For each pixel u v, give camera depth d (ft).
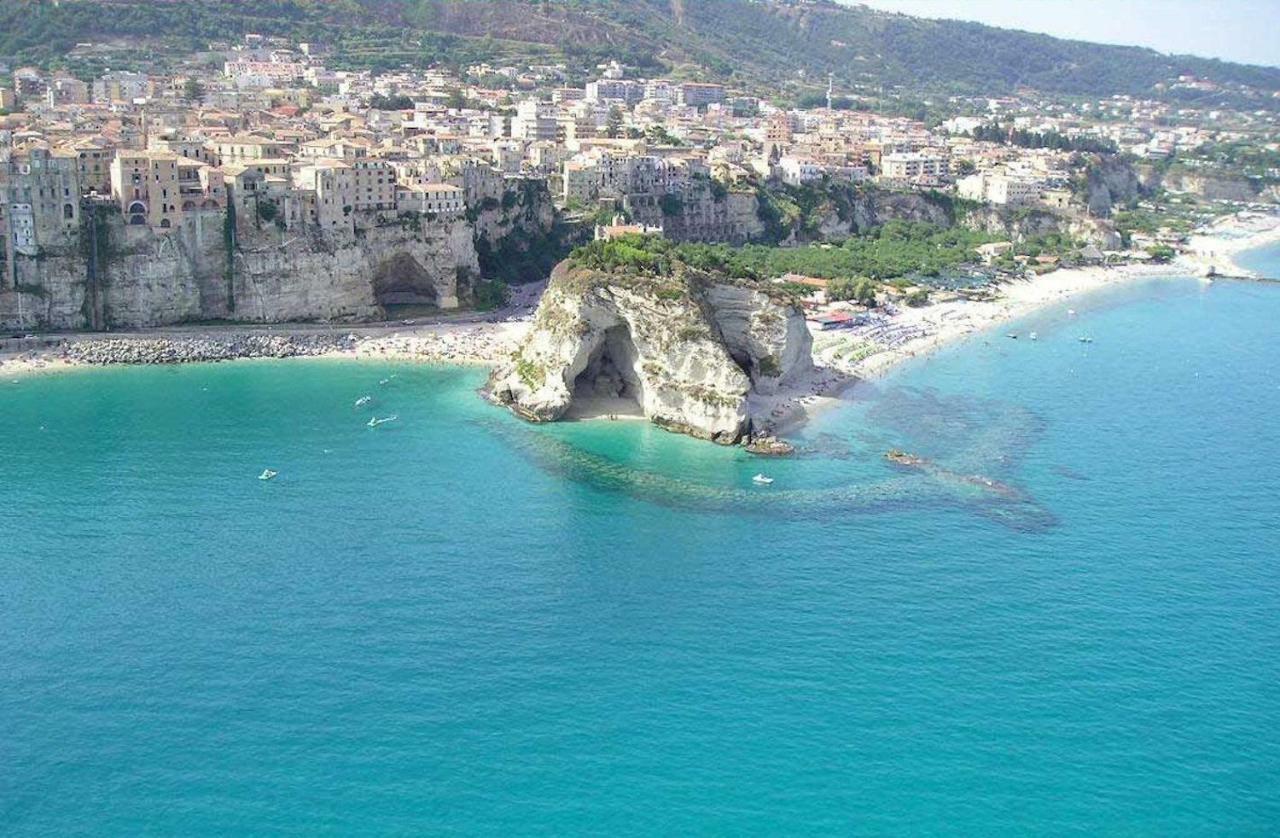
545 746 336.90
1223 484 564.30
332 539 467.93
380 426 615.98
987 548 476.13
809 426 637.30
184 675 366.22
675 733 344.49
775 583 438.81
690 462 574.56
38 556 445.37
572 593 426.10
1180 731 350.64
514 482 539.29
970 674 377.71
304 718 346.33
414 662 376.89
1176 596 436.35
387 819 306.76
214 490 517.14
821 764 332.39
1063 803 319.27
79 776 319.88
